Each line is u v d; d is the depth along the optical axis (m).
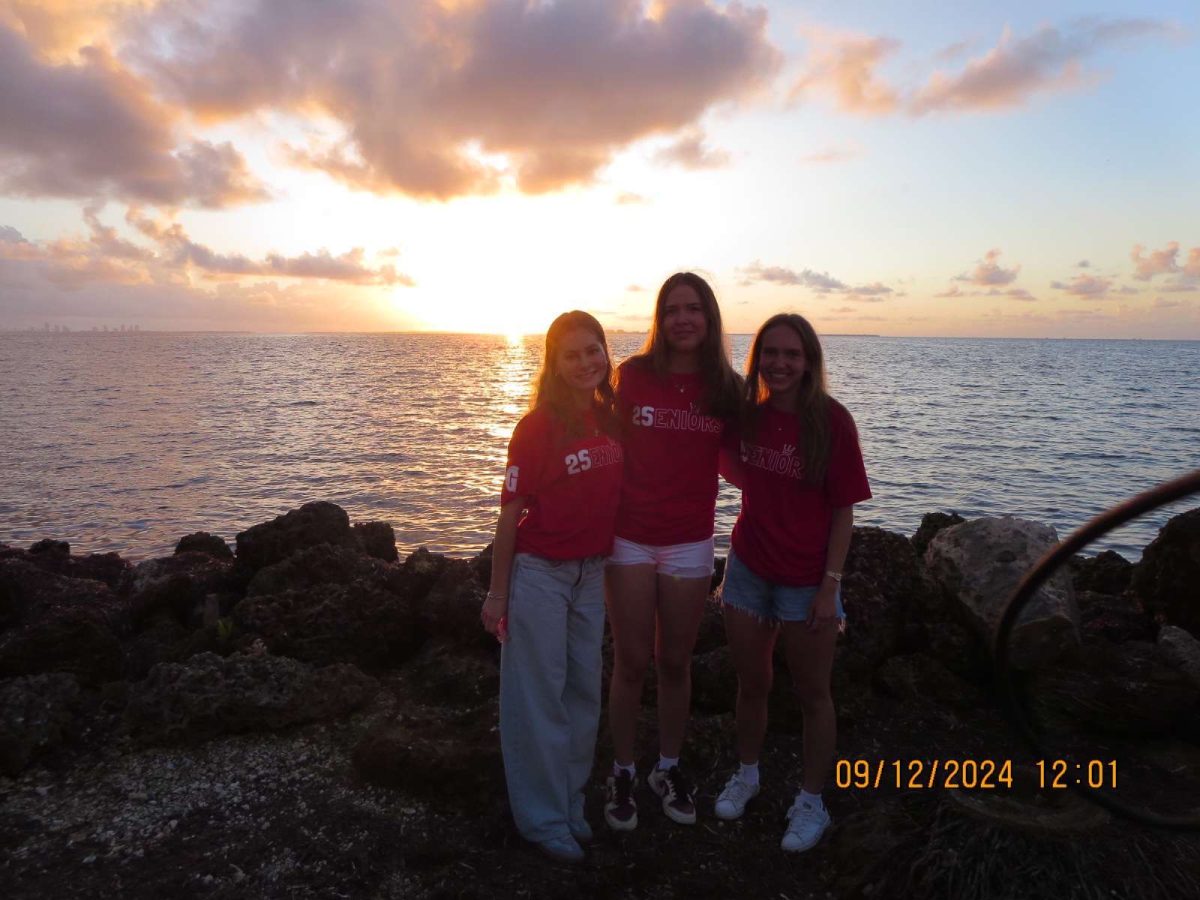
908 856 3.09
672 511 3.30
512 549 3.26
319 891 2.92
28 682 4.00
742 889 3.09
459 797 3.43
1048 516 17.14
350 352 171.00
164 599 5.27
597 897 2.99
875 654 4.41
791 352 3.16
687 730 4.05
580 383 3.16
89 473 20.19
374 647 4.78
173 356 136.12
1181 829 2.79
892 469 22.80
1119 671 4.07
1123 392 59.75
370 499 17.19
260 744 3.93
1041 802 3.37
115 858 3.08
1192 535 4.66
